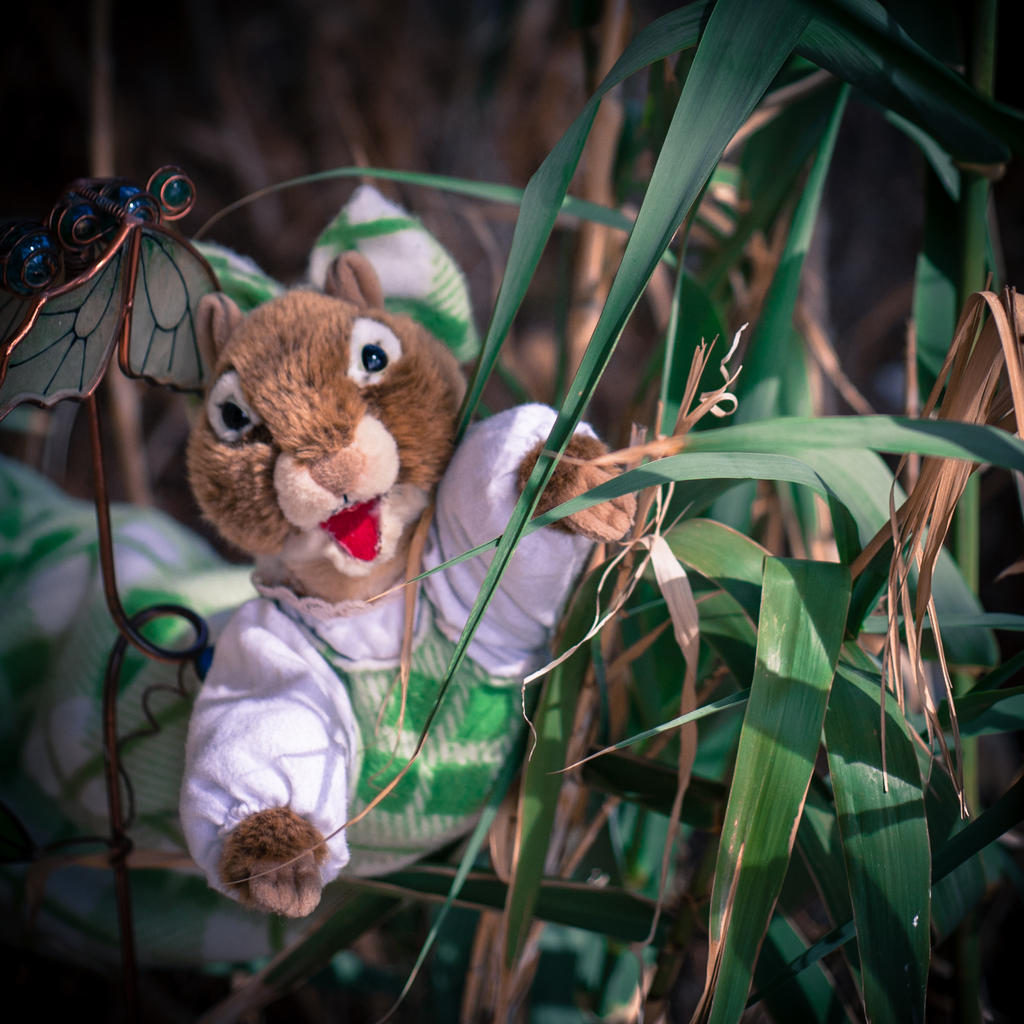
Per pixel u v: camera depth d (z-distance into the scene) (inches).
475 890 33.6
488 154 87.8
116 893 35.5
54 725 37.2
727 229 39.8
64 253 29.8
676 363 34.0
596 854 38.8
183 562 40.4
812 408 38.9
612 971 39.3
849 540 30.4
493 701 32.7
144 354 32.1
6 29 87.0
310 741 30.9
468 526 31.3
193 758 31.1
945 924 31.3
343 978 41.0
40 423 52.5
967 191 33.7
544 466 28.1
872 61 30.3
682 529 32.3
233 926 37.7
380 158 88.4
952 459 28.9
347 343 31.0
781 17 28.7
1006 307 28.7
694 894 33.5
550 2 82.4
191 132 89.1
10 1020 42.2
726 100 28.5
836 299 77.9
